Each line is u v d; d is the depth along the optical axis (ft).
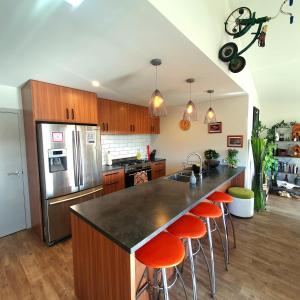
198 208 6.45
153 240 4.54
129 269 3.55
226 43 6.92
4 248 8.07
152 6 3.52
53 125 8.16
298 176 15.57
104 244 4.09
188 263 6.98
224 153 12.60
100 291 4.42
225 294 5.57
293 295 5.56
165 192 6.54
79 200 9.21
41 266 6.90
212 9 6.03
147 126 14.94
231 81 8.26
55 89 8.55
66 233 8.76
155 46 5.07
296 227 9.68
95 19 3.90
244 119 11.68
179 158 14.99
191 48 5.19
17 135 9.24
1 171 8.89
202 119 13.47
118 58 5.80
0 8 3.53
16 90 9.07
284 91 13.80
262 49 10.27
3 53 5.39
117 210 4.99
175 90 9.87
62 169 8.61
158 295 5.15
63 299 5.48
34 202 9.09
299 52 10.16
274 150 15.51
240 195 10.64
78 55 5.57
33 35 4.48
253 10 7.67
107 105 11.80
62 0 3.34
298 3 7.32
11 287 5.95
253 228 9.57
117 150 14.07
